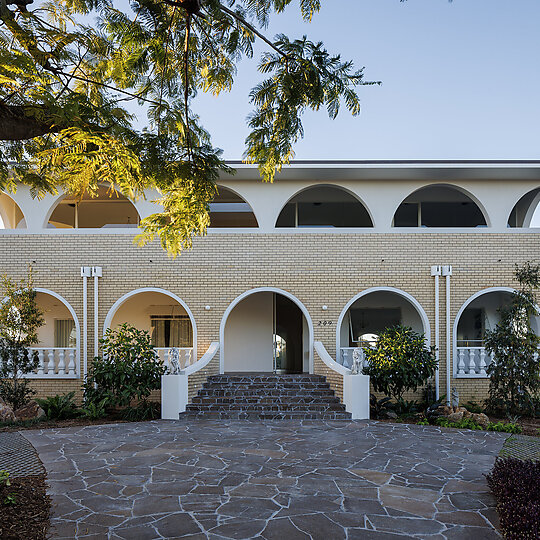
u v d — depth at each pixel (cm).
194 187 623
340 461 774
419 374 1227
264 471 716
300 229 1454
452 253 1447
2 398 1226
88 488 636
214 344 1408
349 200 1717
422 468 738
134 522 521
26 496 594
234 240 1451
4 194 1506
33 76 371
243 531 498
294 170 1371
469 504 582
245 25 484
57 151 414
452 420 1139
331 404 1212
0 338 1209
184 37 561
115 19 503
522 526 439
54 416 1192
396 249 1447
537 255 1447
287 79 496
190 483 658
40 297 1655
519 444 914
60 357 1416
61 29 508
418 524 520
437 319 1415
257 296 1648
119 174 439
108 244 1442
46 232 1439
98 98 543
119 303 1431
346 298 1438
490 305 1675
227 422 1122
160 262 1442
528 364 1219
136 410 1193
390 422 1134
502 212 1458
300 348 1633
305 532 497
